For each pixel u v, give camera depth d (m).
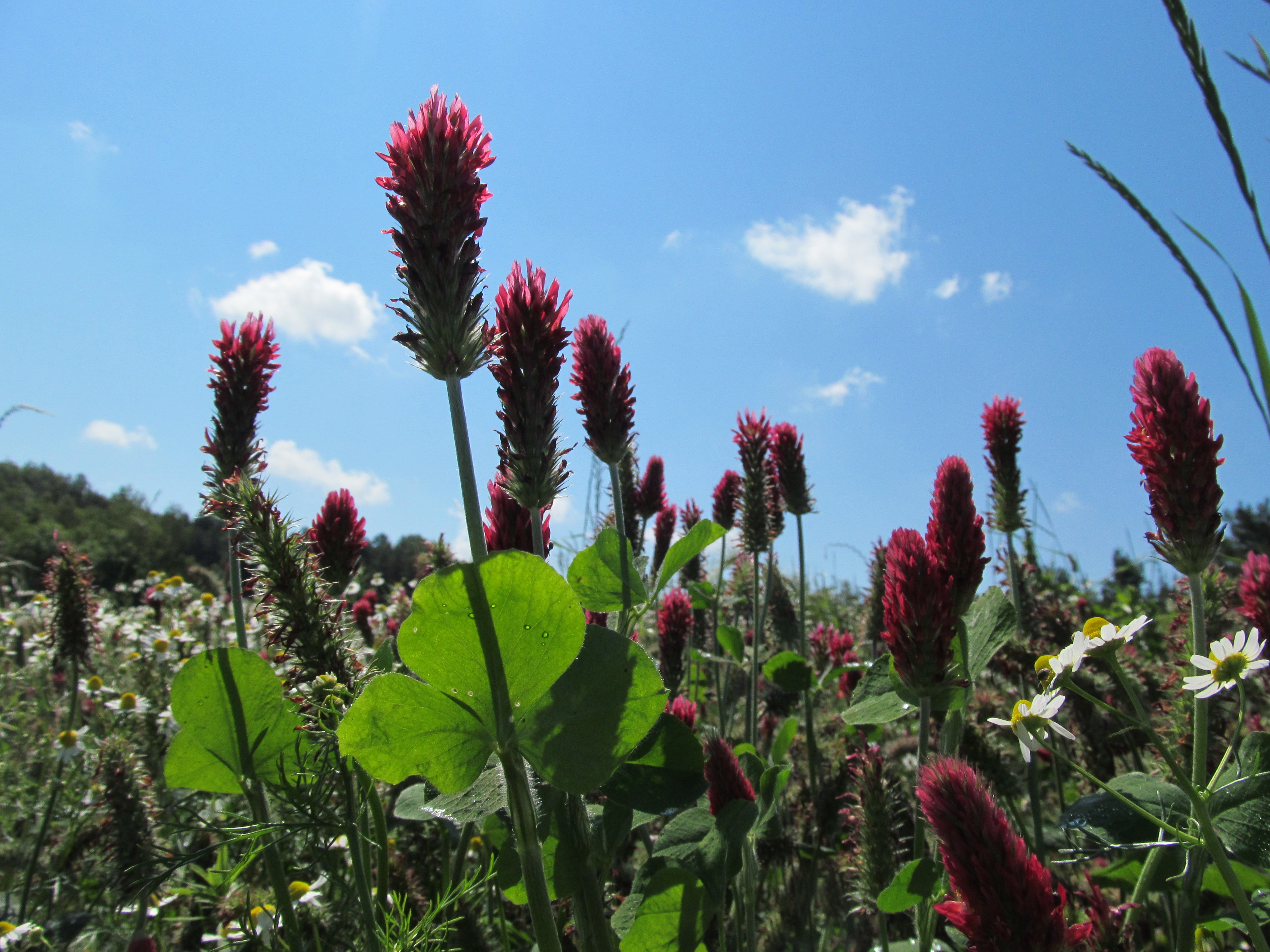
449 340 0.16
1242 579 0.23
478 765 0.16
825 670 0.49
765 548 0.39
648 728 0.16
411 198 0.16
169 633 0.49
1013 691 0.33
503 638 0.16
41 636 0.41
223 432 0.24
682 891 0.20
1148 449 0.19
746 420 0.40
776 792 0.22
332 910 0.23
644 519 0.46
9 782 0.35
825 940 0.28
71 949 0.26
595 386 0.23
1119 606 0.46
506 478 0.20
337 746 0.20
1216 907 0.20
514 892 0.19
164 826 0.21
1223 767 0.19
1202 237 0.13
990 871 0.15
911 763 0.33
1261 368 0.13
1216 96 0.12
